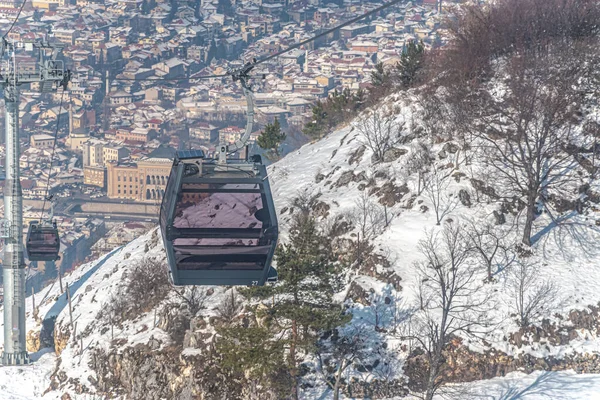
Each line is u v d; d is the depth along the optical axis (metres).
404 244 94.38
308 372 85.00
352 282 91.69
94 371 95.12
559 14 119.19
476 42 117.38
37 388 98.12
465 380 83.06
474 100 107.94
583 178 99.88
